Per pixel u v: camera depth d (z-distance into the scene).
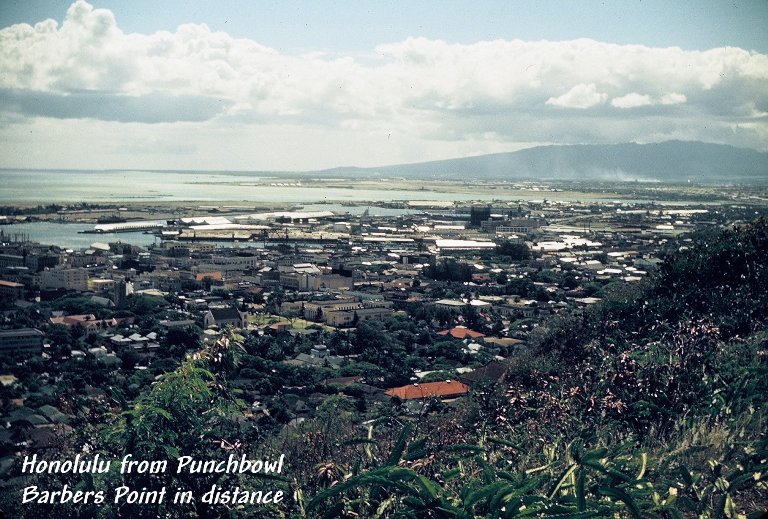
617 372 17.12
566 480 11.69
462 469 13.08
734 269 28.80
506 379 27.55
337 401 40.44
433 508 10.80
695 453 13.37
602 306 33.75
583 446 14.41
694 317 23.97
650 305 28.27
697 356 18.14
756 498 11.98
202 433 13.51
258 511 12.95
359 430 21.95
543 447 14.88
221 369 14.18
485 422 17.94
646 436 15.05
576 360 24.70
